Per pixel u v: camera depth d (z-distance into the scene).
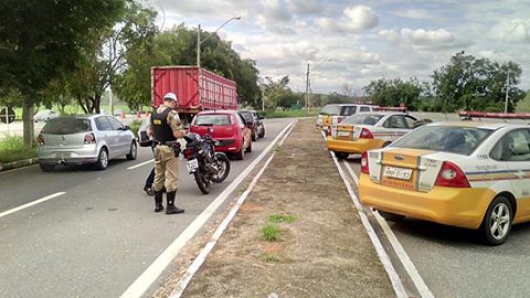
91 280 4.91
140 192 9.85
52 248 5.97
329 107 26.20
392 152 6.57
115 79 27.34
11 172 13.15
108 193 9.75
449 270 5.26
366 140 14.45
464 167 5.98
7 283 4.84
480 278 5.02
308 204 8.24
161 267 5.28
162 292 4.61
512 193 6.35
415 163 6.26
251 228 6.66
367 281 4.72
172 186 7.81
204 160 9.54
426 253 5.87
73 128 13.12
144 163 15.02
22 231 6.77
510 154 6.57
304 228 6.67
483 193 6.04
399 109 24.02
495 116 9.84
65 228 6.93
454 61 46.44
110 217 7.61
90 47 16.92
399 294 4.41
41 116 55.09
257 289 4.50
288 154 16.44
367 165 6.94
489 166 6.22
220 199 9.03
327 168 12.77
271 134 28.62
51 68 14.81
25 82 14.02
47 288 4.71
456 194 5.91
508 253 5.90
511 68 43.75
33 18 13.21
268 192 9.31
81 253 5.77
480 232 6.13
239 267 5.09
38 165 14.86
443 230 6.89
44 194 9.66
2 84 13.47
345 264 5.21
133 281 4.88
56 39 14.48
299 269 5.04
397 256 5.75
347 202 8.42
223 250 5.67
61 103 26.98
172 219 7.47
